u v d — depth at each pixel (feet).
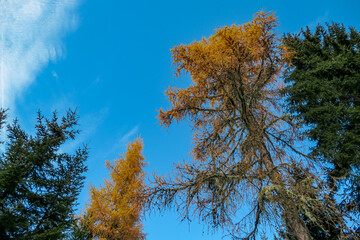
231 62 19.26
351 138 23.82
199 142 23.67
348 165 24.17
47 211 25.36
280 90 21.88
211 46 20.98
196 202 18.75
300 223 16.94
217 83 19.99
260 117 22.18
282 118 20.56
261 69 20.68
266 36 18.65
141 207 19.74
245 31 20.20
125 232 33.40
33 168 27.48
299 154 21.06
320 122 27.45
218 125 21.68
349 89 28.96
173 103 22.02
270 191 16.97
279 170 17.71
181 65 22.18
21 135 29.37
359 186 23.45
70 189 27.14
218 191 19.10
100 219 33.55
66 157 29.84
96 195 35.58
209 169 19.30
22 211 23.59
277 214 16.24
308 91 28.89
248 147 18.99
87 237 30.27
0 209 22.17
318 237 22.26
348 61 29.66
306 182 17.06
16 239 20.68
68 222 26.00
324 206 15.61
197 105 22.41
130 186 36.68
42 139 29.81
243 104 21.08
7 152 24.76
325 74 31.37
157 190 19.44
